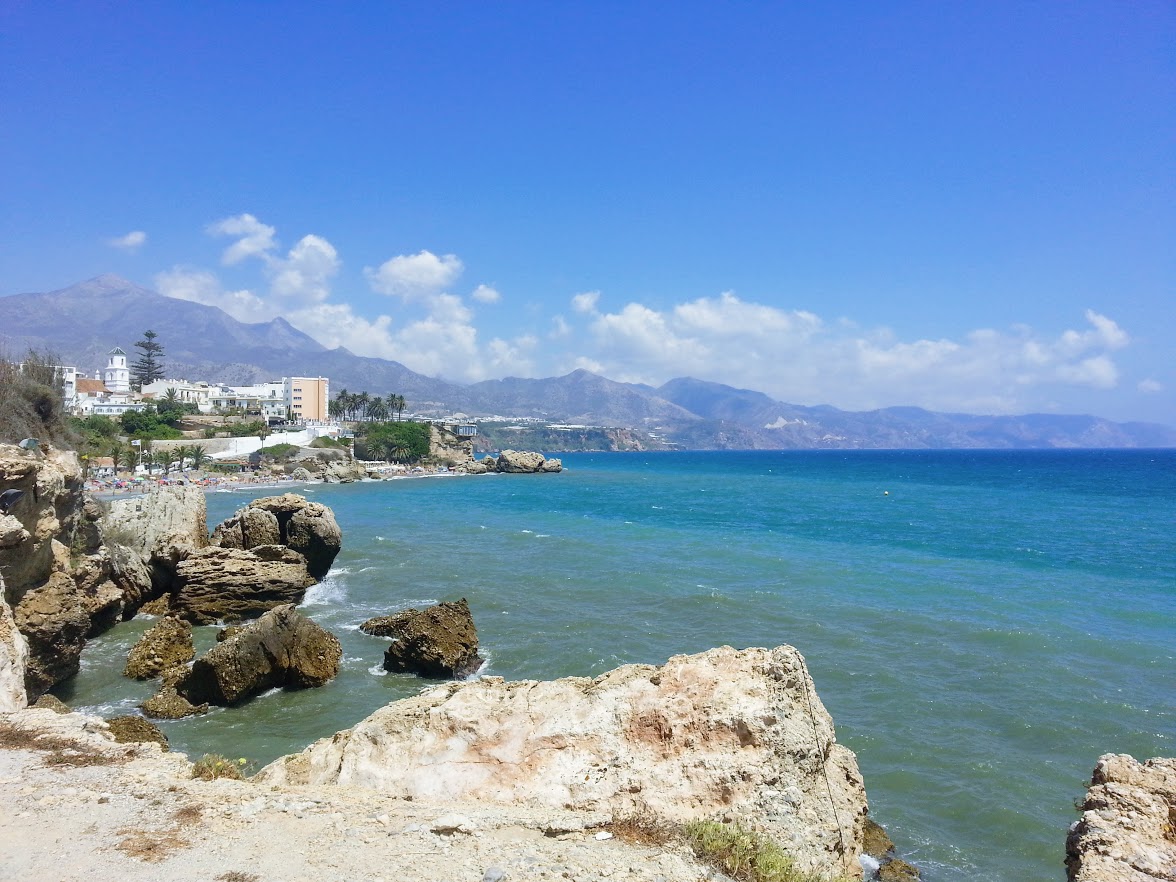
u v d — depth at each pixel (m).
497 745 10.91
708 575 42.31
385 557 49.81
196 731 21.06
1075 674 24.69
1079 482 136.38
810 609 33.66
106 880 7.71
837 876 9.38
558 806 9.93
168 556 35.00
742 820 9.48
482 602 35.91
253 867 8.02
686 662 11.55
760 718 10.34
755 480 152.12
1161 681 24.06
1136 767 10.41
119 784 10.56
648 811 9.60
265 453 158.38
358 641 30.17
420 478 164.00
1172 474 165.50
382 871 7.91
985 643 28.27
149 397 189.50
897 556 49.22
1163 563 46.31
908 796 17.30
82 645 24.59
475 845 8.63
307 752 12.01
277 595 35.03
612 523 70.88
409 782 10.68
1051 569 44.22
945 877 14.48
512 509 87.50
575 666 26.22
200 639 30.58
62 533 29.20
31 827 9.02
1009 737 20.05
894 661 26.19
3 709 15.20
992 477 157.00
